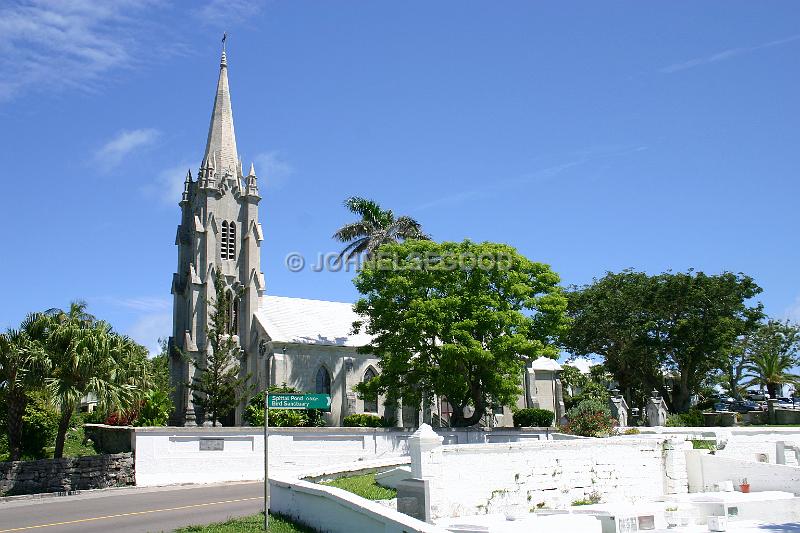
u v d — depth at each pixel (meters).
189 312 65.69
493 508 24.77
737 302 71.38
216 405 53.28
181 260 69.44
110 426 43.72
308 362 62.59
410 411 64.56
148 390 46.53
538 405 71.12
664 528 23.92
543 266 55.28
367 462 30.22
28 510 28.00
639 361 74.88
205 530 21.20
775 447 36.62
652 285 73.50
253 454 41.44
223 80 73.50
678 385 76.44
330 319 69.25
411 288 51.59
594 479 28.19
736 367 90.50
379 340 54.50
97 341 37.00
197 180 69.69
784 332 87.44
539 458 26.56
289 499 22.73
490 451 25.17
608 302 74.25
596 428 44.22
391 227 66.38
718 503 25.45
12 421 38.69
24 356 36.34
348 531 18.97
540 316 55.12
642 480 29.69
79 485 36.28
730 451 34.94
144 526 23.48
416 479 23.42
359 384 54.56
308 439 43.72
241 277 67.81
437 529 15.78
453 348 48.50
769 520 26.31
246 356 65.25
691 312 71.75
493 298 51.97
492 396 54.44
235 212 68.88
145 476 37.88
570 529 21.42
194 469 39.38
